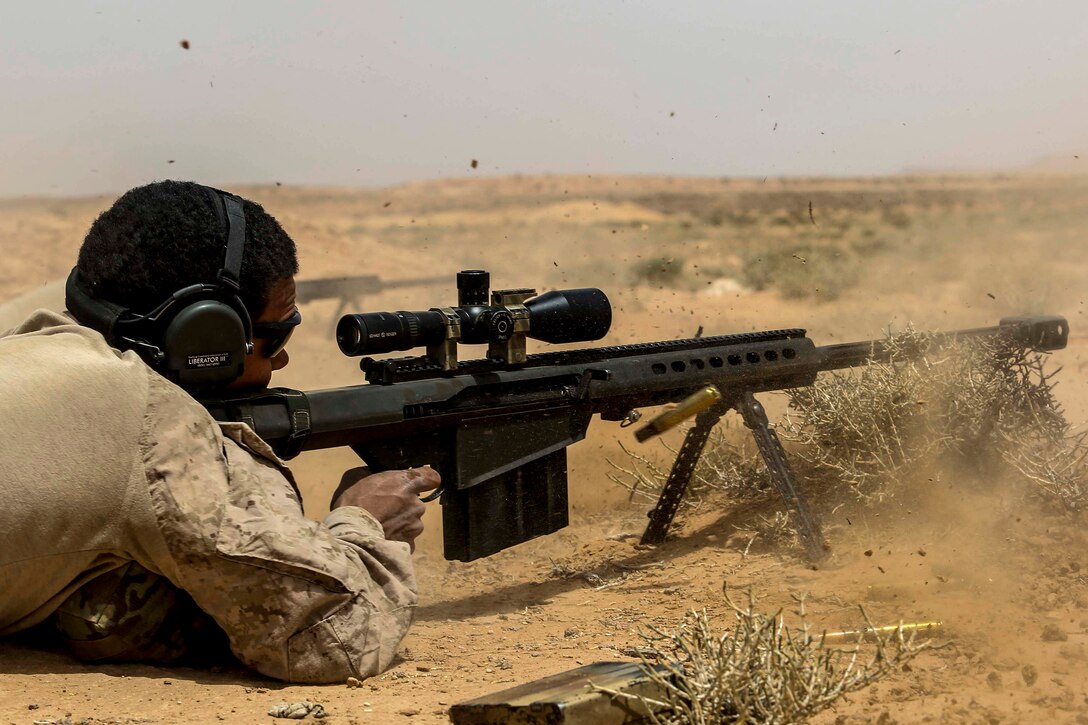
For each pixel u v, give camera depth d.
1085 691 2.94
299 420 3.71
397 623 3.35
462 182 83.12
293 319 3.65
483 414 4.24
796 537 4.94
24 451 2.89
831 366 5.22
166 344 3.20
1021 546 4.37
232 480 3.15
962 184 79.56
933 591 3.95
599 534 6.02
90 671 3.16
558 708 2.40
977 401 5.20
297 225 30.33
